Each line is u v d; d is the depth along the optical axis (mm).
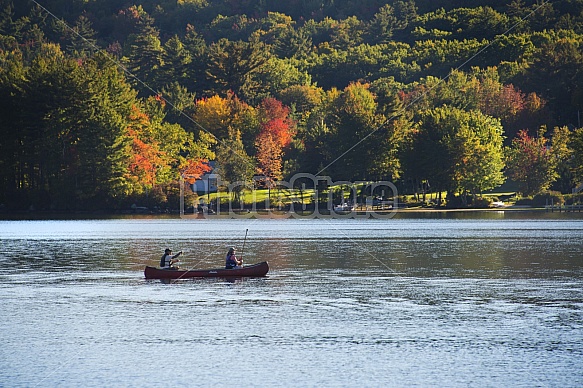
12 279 193250
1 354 117875
